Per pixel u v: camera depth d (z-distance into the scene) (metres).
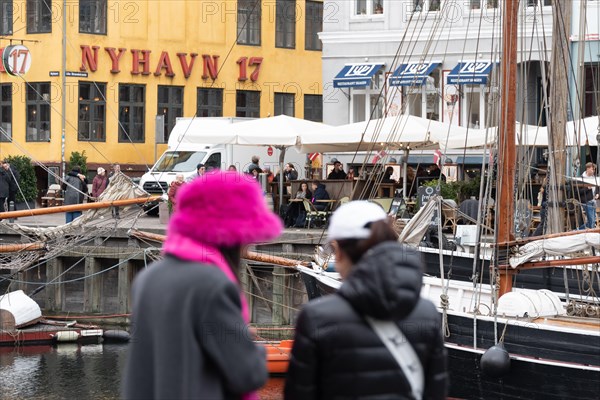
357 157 78.75
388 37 79.44
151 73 98.38
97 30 96.69
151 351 10.62
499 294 31.70
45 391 37.22
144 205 45.66
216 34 100.31
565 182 42.62
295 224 59.47
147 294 10.66
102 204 44.78
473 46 76.25
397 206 51.16
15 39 89.94
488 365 28.61
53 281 54.41
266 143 59.84
